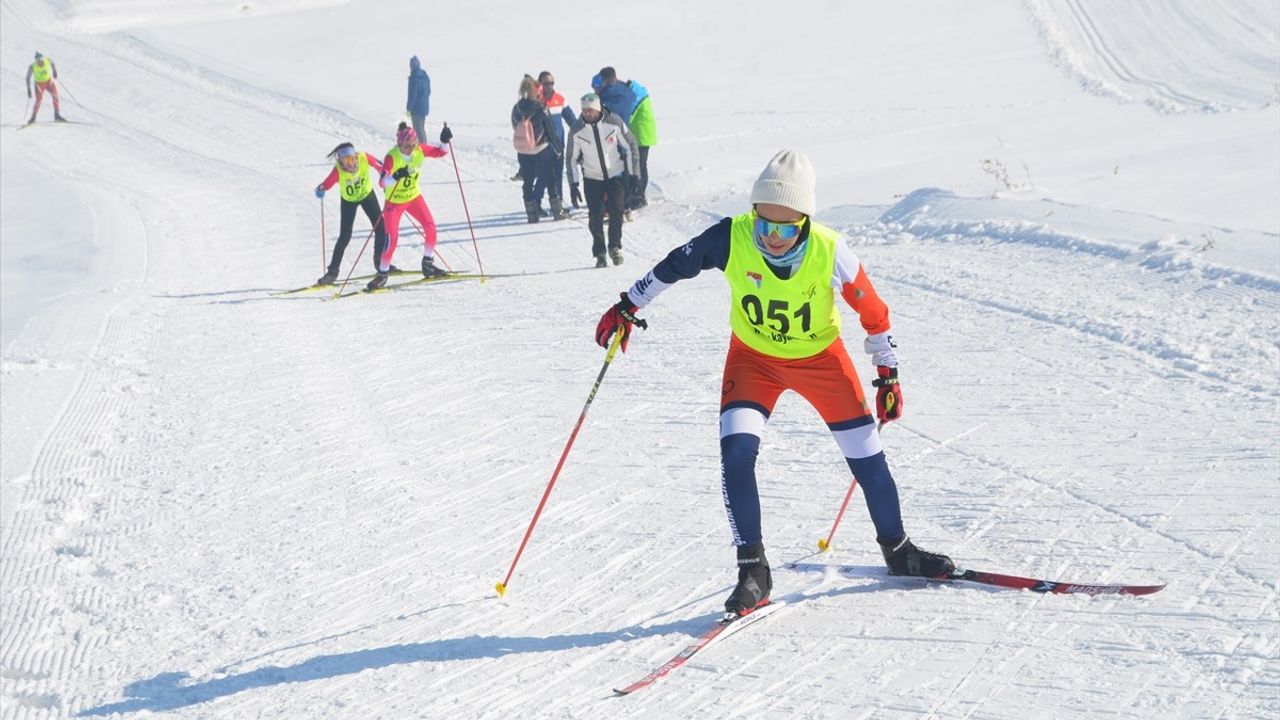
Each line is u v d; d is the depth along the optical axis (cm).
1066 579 702
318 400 1323
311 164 3716
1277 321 1149
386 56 5800
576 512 915
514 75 5228
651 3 6688
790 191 616
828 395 693
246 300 1975
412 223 2706
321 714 621
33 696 689
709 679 621
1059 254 1569
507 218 2698
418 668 666
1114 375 1090
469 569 819
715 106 4288
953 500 849
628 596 747
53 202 3109
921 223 1911
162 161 3816
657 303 1666
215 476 1085
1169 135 2538
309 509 975
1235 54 4572
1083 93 4122
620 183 2008
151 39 6153
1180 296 1289
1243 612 629
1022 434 969
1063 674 587
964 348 1241
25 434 1254
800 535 818
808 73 4919
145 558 898
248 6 7231
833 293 659
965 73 4712
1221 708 538
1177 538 736
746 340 691
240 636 739
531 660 665
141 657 725
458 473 1038
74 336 1694
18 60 5675
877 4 6322
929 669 607
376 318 1773
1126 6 5603
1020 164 2308
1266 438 887
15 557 922
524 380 1334
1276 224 1491
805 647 648
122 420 1298
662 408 1173
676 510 896
